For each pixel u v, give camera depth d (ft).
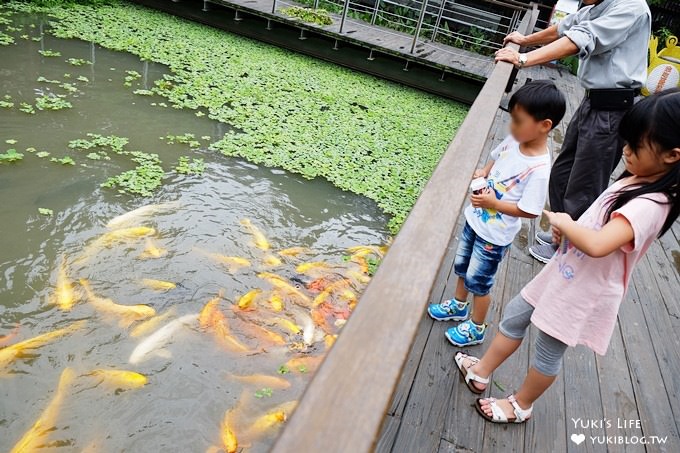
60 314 10.60
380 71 30.14
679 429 7.88
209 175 16.40
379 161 19.71
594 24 9.40
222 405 9.29
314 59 30.91
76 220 13.28
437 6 37.24
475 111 8.29
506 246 8.14
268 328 11.02
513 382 8.20
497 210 7.75
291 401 9.50
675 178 5.38
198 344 10.41
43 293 11.03
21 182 14.26
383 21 36.96
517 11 31.60
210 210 14.70
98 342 10.12
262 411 9.26
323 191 17.03
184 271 12.23
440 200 5.07
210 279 12.12
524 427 7.46
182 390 9.45
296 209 15.74
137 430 8.68
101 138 17.10
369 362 3.03
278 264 13.09
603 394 8.32
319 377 2.89
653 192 5.46
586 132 10.64
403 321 3.38
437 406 7.53
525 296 7.09
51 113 18.10
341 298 12.28
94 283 11.46
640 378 8.82
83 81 21.18
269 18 30.50
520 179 7.79
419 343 8.70
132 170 15.76
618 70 9.95
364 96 26.35
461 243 8.89
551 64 33.19
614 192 5.95
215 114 20.62
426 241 4.32
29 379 9.24
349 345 3.13
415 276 3.83
